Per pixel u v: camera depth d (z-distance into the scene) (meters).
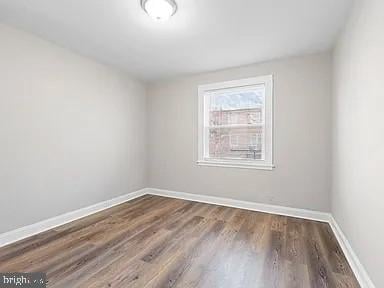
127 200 3.71
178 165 3.89
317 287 1.53
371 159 1.46
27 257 1.90
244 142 3.38
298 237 2.31
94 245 2.13
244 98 3.38
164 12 1.83
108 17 2.03
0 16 2.01
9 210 2.18
